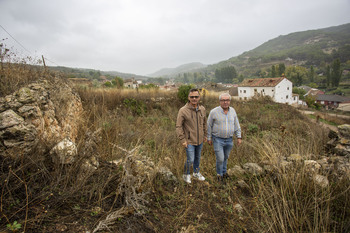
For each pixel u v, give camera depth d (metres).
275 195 2.65
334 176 3.01
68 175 2.11
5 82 2.86
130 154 2.74
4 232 1.39
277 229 2.27
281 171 3.19
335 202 2.46
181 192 2.88
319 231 2.15
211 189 3.13
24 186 1.85
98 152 3.10
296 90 62.88
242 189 3.18
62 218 1.72
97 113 6.14
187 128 3.08
